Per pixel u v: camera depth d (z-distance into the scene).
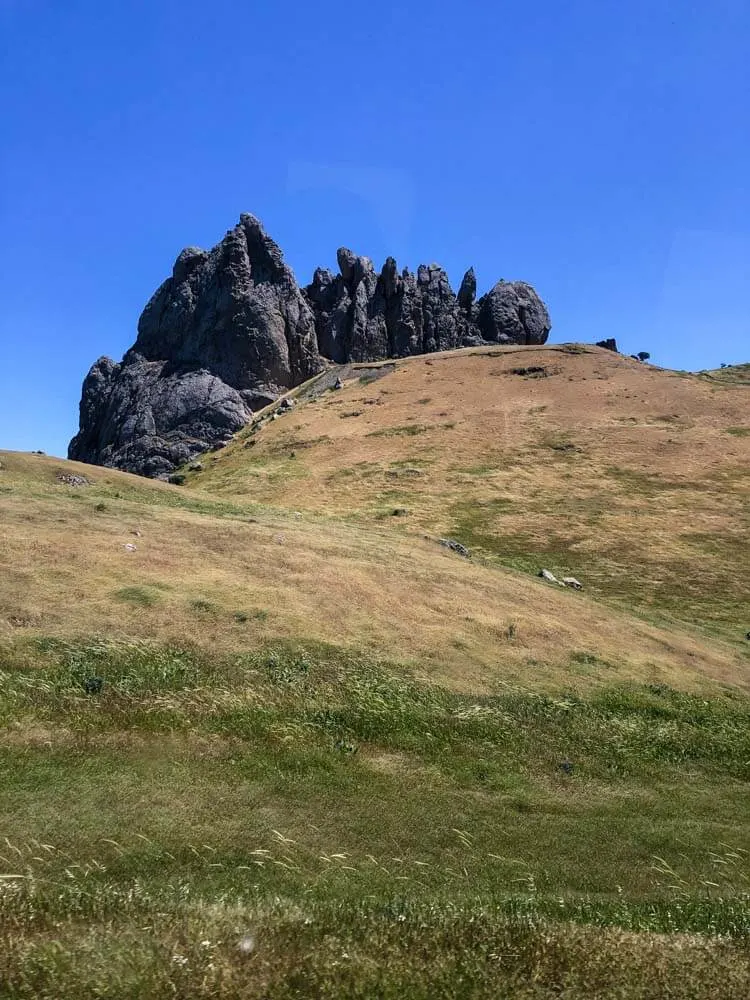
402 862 8.60
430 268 135.62
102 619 14.14
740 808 11.85
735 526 50.38
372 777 10.85
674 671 19.44
